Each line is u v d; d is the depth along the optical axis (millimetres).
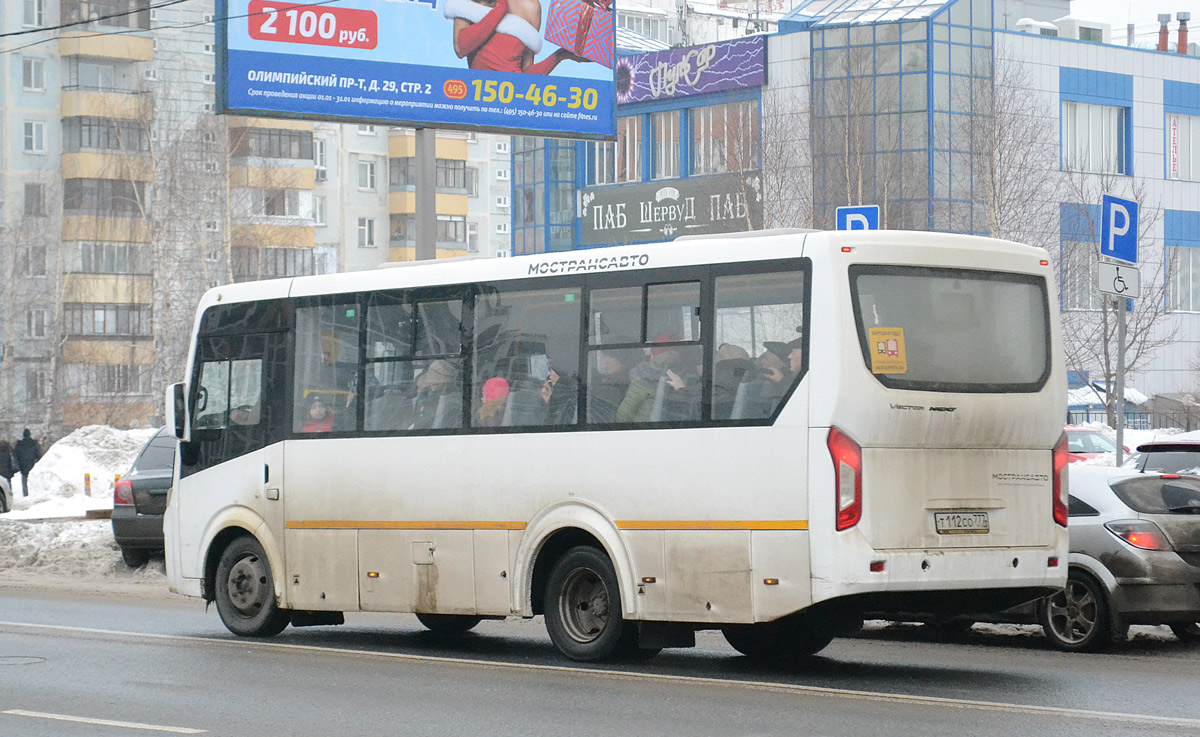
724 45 59125
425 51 27719
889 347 11008
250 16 26250
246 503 14523
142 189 72250
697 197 59781
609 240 63375
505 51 28484
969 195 55125
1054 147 57281
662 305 11898
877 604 11016
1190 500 13523
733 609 11227
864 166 55344
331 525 13852
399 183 87438
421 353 13391
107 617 16516
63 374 67938
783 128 56719
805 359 11000
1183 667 12320
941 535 11039
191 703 10469
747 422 11258
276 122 76125
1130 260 17250
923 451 11047
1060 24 62344
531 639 14625
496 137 95750
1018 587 11391
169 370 67188
